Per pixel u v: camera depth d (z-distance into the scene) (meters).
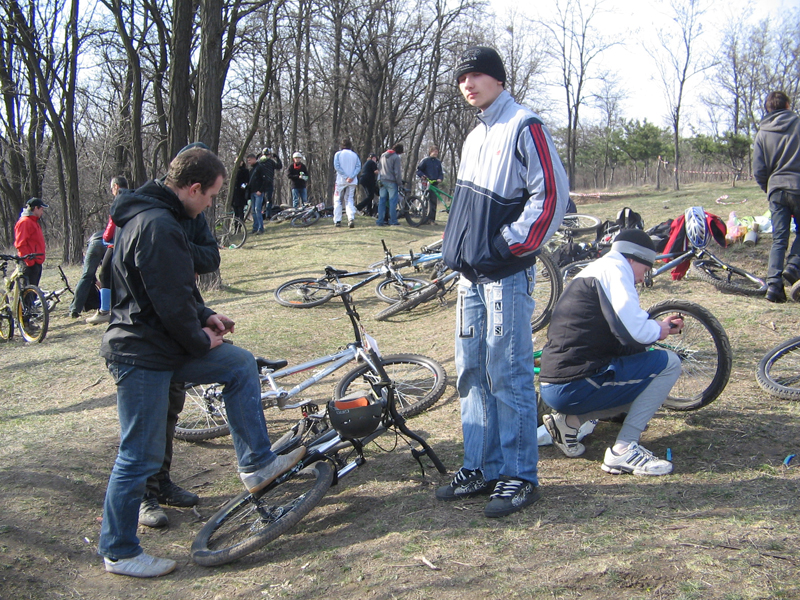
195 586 2.58
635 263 3.15
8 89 16.47
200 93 9.32
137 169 12.80
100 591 2.59
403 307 6.86
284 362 3.87
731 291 5.94
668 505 2.64
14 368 6.29
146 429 2.69
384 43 26.84
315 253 11.18
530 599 2.09
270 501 3.13
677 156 17.12
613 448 3.12
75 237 14.56
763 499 2.59
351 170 13.61
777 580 2.01
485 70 2.73
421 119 29.16
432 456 3.28
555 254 7.01
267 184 14.47
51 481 3.40
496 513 2.71
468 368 2.99
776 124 5.54
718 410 3.59
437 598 2.18
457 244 2.84
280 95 27.69
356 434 3.05
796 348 3.87
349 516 3.01
